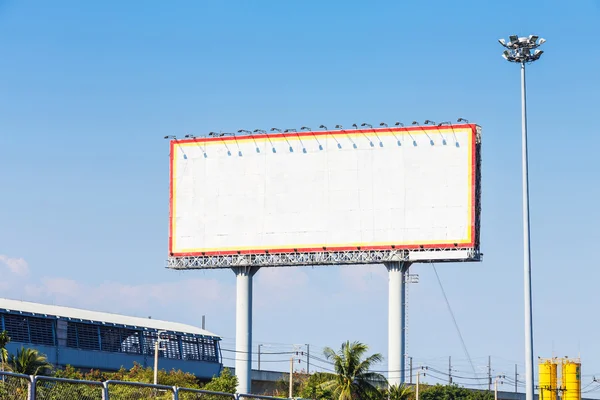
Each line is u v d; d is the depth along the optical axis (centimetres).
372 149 11475
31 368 9050
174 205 12150
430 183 11262
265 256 11744
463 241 11106
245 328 11831
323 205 11600
